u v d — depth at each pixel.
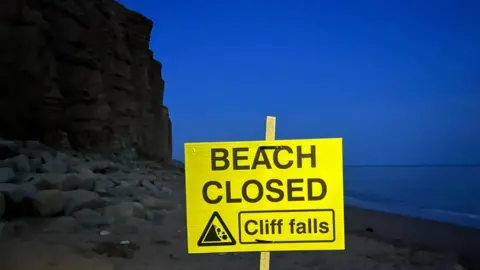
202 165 3.44
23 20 17.48
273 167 3.39
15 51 17.14
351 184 56.38
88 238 7.22
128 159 23.23
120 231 7.92
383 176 82.19
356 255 8.14
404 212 24.08
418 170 114.69
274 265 6.86
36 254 5.89
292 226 3.38
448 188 47.69
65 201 8.55
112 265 5.82
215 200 3.43
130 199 10.80
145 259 6.41
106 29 23.77
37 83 17.86
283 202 3.39
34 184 8.85
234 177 3.42
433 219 20.36
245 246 3.41
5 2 16.94
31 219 7.77
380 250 8.91
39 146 14.64
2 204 7.41
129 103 25.77
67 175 10.02
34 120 17.75
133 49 28.14
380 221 17.27
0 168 9.09
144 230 8.21
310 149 3.37
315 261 7.30
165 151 32.81
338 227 3.34
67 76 19.94
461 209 27.25
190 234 3.42
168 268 6.09
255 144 3.41
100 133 21.64
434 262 8.23
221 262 6.59
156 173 20.70
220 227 3.42
